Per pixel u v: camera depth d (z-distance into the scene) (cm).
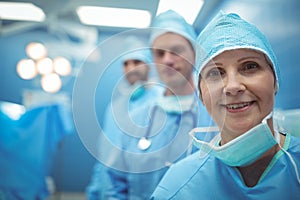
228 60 62
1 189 148
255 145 64
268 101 62
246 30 65
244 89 60
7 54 190
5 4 170
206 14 123
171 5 123
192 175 71
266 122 63
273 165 68
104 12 155
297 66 122
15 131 153
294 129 79
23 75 184
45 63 182
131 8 140
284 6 132
